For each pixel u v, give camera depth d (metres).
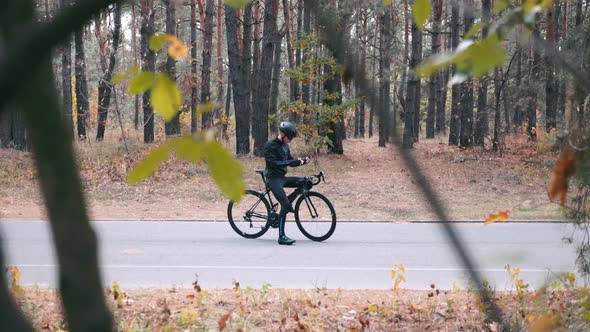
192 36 30.83
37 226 11.81
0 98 0.45
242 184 0.76
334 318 5.39
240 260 8.78
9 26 0.48
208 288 6.84
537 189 15.98
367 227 11.95
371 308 5.38
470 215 13.01
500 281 6.95
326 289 6.71
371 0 0.65
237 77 22.88
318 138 22.39
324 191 16.95
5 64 0.45
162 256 9.05
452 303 5.68
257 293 6.42
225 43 49.78
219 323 4.78
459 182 17.77
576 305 4.14
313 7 0.63
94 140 26.62
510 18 0.83
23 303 5.20
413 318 5.30
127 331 4.61
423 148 27.03
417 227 11.94
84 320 0.53
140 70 1.01
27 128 0.52
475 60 0.79
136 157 19.47
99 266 0.55
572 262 7.29
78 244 0.54
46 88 0.51
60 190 0.53
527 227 11.46
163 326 4.76
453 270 8.11
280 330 4.88
